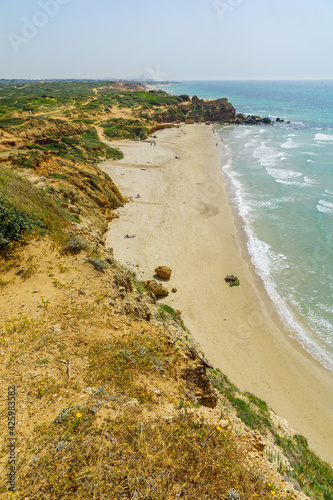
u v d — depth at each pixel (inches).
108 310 345.4
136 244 1011.9
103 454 173.5
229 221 1232.8
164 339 343.6
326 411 543.5
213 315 743.7
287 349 668.1
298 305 790.5
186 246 1039.6
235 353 640.4
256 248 1042.7
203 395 307.3
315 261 965.2
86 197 1050.1
